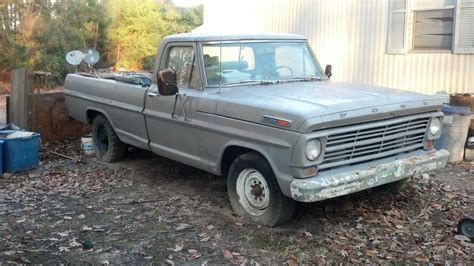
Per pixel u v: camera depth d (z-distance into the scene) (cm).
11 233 538
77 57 941
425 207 597
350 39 1103
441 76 969
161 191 677
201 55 607
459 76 944
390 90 588
